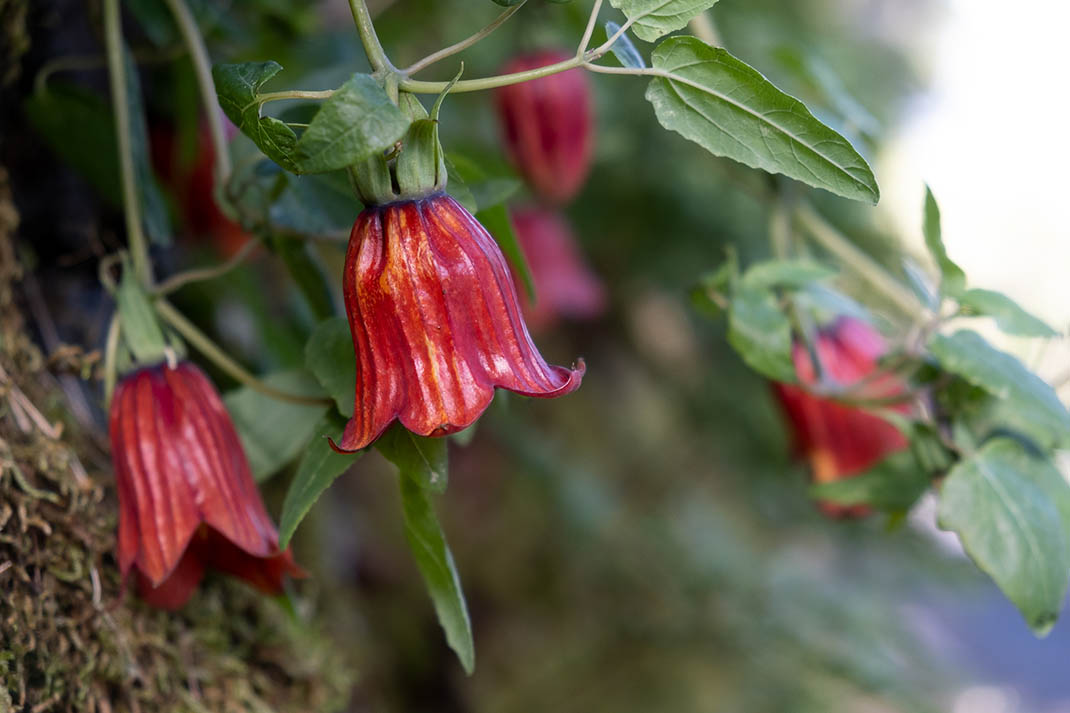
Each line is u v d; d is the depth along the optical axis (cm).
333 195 60
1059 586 59
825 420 69
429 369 50
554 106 77
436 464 54
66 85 65
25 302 65
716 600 129
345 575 100
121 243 71
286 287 87
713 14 95
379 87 48
